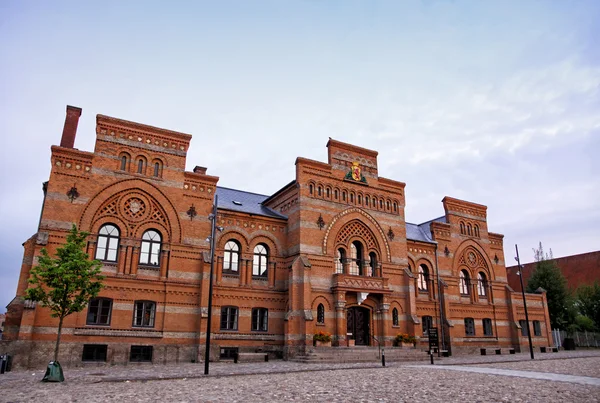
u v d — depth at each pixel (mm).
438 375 23672
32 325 28484
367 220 43875
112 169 34156
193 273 35625
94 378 21875
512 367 28781
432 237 51094
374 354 35719
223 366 30062
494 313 52781
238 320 36906
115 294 32344
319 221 40656
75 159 32969
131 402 15008
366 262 42844
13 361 27531
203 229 37031
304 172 41281
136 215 34500
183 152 37500
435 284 49188
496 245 56219
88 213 32562
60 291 23172
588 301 66000
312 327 36312
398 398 15914
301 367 28594
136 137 35812
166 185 36094
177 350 33438
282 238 41188
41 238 30188
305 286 37250
